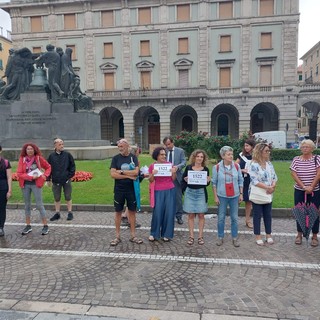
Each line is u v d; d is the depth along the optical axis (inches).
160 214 242.1
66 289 163.9
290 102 1539.1
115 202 234.7
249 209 279.0
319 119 2336.4
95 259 205.9
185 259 205.3
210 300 152.2
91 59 1690.5
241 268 190.7
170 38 1625.2
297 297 155.2
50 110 704.4
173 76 1628.9
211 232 265.6
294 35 1515.7
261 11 1539.1
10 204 354.0
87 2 1662.2
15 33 1749.5
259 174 232.2
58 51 732.0
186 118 1743.4
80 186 431.2
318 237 248.1
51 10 1706.4
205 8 1572.3
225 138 681.0
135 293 159.2
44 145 679.7
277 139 1251.8
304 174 235.1
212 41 1593.3
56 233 264.1
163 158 239.6
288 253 215.8
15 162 631.8
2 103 711.1
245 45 1556.3
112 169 234.4
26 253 217.8
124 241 242.5
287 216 314.8
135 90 1625.2
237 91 1579.7
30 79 747.4
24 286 167.8
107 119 1807.3
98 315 138.5
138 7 1636.3
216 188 235.3
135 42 1656.0
